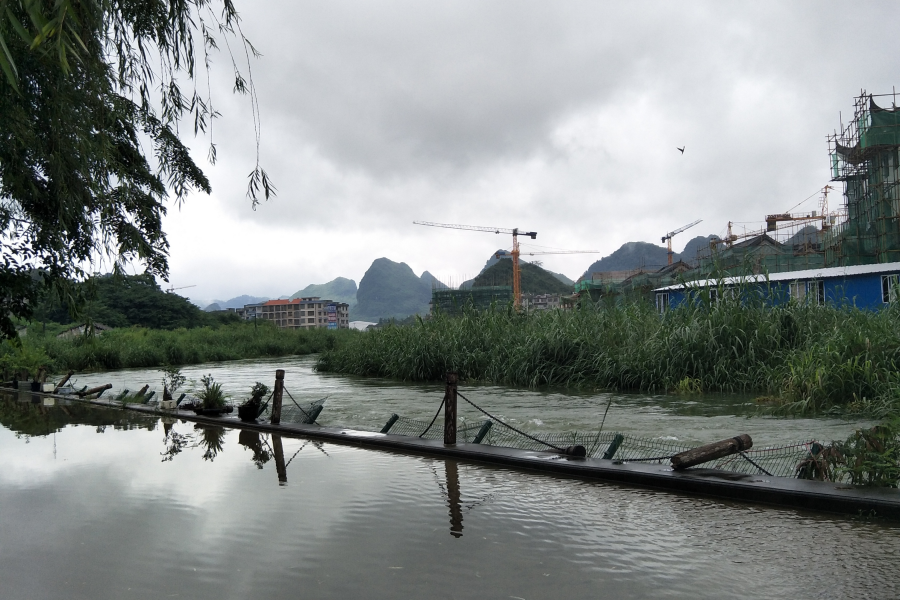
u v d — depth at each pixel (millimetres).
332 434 8906
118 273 7078
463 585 3629
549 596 3471
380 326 25828
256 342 47281
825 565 3887
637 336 15617
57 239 6891
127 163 7383
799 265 38281
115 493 5883
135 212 7289
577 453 6926
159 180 7609
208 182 7453
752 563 3945
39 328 33312
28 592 3627
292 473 6691
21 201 6582
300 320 174125
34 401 15570
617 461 6617
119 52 5801
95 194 6441
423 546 4305
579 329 16891
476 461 7242
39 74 5648
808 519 4898
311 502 5477
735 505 5344
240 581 3730
